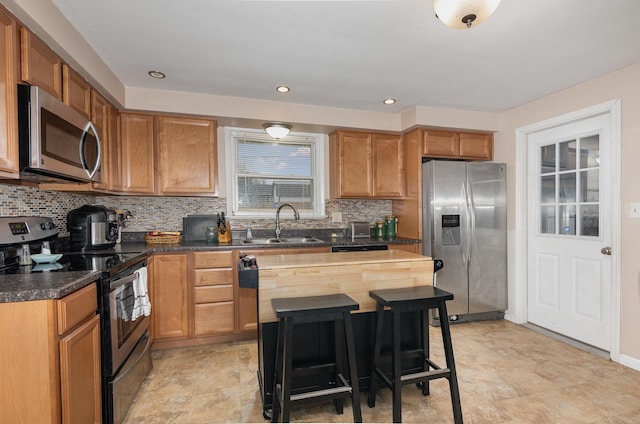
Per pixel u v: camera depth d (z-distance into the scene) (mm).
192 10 1704
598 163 2680
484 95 3020
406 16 1766
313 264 1826
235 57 2244
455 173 3338
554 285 3064
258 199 3646
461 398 2010
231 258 2842
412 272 1985
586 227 2785
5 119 1377
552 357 2557
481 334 3047
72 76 1929
